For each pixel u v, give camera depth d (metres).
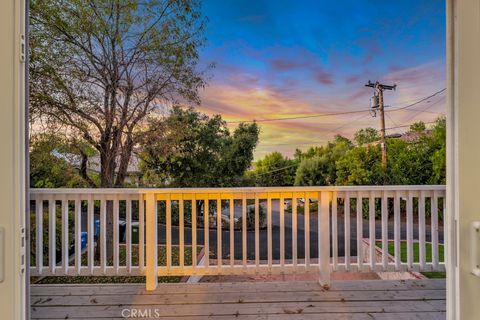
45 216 4.51
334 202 2.84
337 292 2.63
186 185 5.87
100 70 4.45
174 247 5.32
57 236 4.56
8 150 0.68
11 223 0.68
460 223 0.69
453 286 0.73
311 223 7.45
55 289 2.72
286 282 2.85
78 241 2.82
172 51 4.59
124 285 2.80
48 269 2.79
